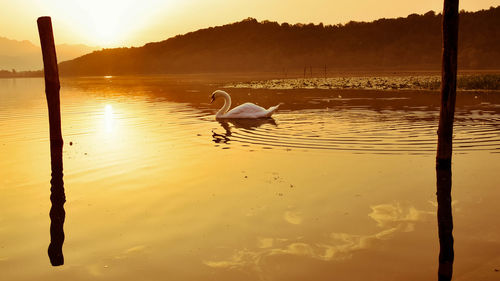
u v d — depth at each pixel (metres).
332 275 4.78
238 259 5.19
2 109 22.25
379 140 11.89
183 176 8.73
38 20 10.33
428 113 17.45
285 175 8.65
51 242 5.75
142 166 9.61
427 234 5.75
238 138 12.75
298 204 6.96
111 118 18.09
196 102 25.88
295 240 5.66
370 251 5.31
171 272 4.92
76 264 5.14
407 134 12.69
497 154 9.91
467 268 4.84
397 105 20.94
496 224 5.99
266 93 32.47
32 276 4.89
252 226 6.12
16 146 12.16
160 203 7.14
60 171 9.30
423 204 6.84
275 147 11.31
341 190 7.62
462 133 12.54
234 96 29.86
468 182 7.89
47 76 10.68
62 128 15.43
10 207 7.12
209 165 9.57
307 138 12.43
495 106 19.56
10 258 5.32
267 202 7.08
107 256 5.33
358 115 17.19
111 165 9.75
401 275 4.75
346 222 6.20
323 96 27.84
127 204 7.13
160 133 13.96
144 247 5.55
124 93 37.09
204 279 4.76
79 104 25.39
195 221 6.34
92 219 6.51
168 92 37.25
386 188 7.67
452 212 6.47
